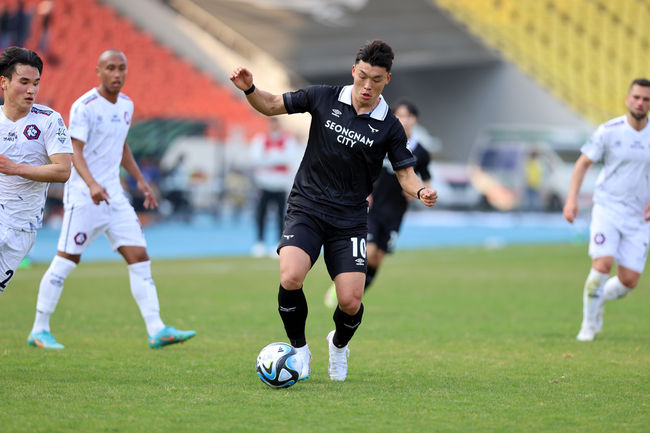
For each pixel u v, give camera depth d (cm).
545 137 12138
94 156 2397
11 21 9575
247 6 13162
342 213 1900
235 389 1833
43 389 1800
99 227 2417
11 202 1941
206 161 9419
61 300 3534
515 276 4856
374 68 1816
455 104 13738
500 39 13038
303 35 13212
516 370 2134
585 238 8494
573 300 3769
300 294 1880
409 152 1934
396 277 4784
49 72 9650
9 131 1908
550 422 1566
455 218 11612
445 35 13012
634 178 2659
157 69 10706
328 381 1962
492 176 12125
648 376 2061
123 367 2091
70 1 10312
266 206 6069
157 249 6625
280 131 5988
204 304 3484
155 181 8519
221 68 11450
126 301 3534
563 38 12800
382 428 1499
